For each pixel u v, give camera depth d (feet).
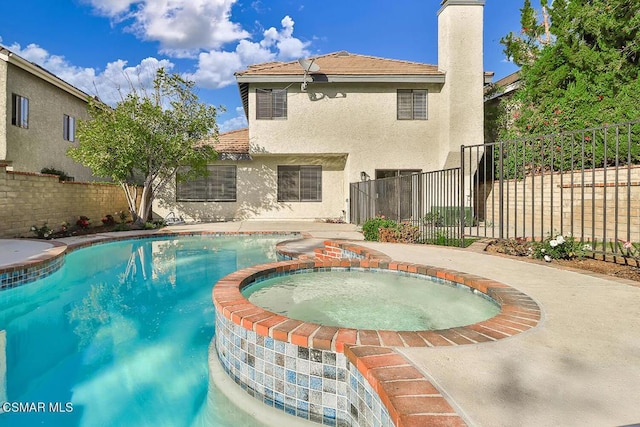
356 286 16.61
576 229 29.73
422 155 51.01
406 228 29.40
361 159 51.13
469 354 7.98
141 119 44.88
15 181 32.65
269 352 9.86
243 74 49.11
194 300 20.54
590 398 6.26
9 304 18.69
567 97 36.11
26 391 11.52
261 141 50.88
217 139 52.06
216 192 58.13
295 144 50.98
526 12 49.83
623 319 10.25
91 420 10.08
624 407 5.98
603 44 36.14
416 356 7.89
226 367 11.65
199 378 12.25
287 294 15.49
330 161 57.98
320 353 9.02
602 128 18.30
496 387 6.58
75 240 33.30
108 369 12.91
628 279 15.61
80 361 13.50
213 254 32.58
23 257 22.22
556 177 32.48
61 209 39.47
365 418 7.66
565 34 38.22
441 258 19.94
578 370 7.26
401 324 12.23
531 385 6.66
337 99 50.93
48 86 55.06
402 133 50.93
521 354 7.98
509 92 50.93
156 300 20.49
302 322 10.28
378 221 31.12
